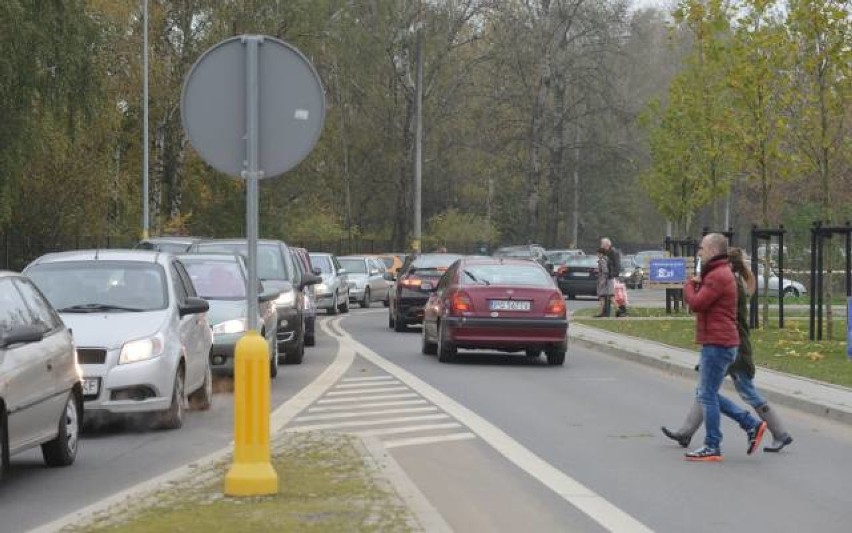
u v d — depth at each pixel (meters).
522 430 24.42
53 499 17.47
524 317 38.25
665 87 128.25
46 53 53.00
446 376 35.09
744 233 155.38
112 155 82.31
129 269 26.39
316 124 16.30
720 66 51.66
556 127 105.75
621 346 44.00
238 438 16.36
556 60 102.88
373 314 74.38
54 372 19.52
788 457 21.80
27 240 69.69
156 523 14.52
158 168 97.81
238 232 114.31
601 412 27.52
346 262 85.44
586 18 101.12
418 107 94.44
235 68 16.31
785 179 49.78
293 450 20.61
